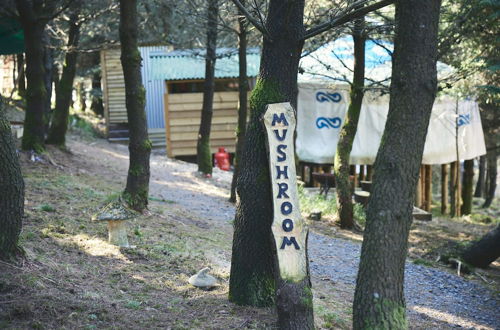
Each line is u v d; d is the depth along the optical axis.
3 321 5.03
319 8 10.93
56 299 5.56
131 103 9.93
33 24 12.73
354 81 13.25
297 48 6.09
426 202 20.33
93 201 10.30
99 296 5.98
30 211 8.66
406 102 5.40
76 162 15.19
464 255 12.00
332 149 18.69
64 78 15.81
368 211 5.52
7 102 20.89
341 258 10.88
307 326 5.34
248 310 6.08
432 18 5.39
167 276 7.11
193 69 21.33
